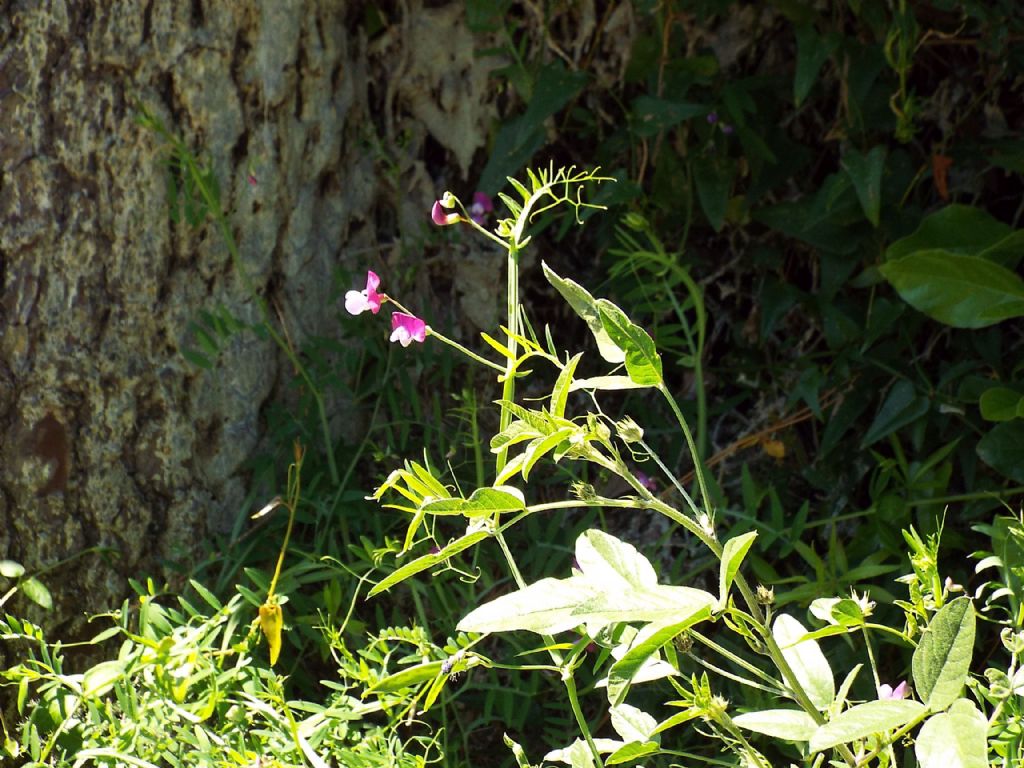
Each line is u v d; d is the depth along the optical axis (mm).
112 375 1405
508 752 1408
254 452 1455
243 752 1245
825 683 1146
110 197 1396
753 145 1502
